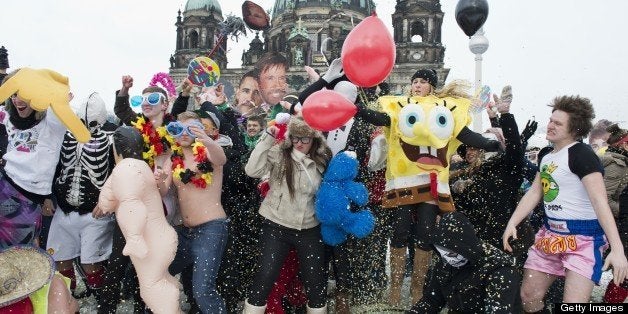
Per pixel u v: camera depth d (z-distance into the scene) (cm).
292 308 543
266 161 480
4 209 480
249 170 479
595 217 432
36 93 430
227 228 489
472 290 403
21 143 491
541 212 662
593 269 425
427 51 5428
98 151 511
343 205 461
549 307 564
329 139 564
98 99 511
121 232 471
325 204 461
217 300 459
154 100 504
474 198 551
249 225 539
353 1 6294
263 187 491
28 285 388
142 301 512
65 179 517
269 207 480
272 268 466
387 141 552
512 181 532
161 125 518
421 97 546
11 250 399
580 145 437
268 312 507
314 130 475
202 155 462
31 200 491
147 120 514
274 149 483
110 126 543
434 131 518
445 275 420
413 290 536
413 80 563
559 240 438
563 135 441
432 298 425
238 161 543
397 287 542
